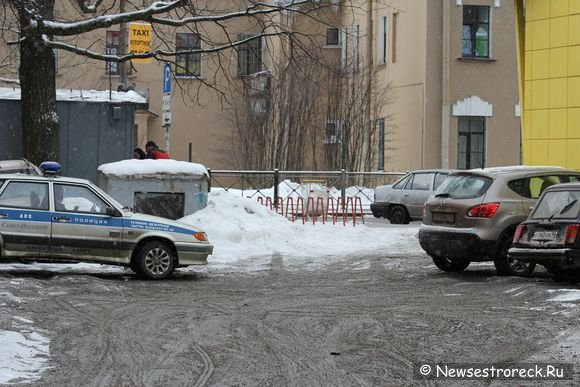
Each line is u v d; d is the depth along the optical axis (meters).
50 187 15.93
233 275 17.50
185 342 10.68
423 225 17.41
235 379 8.87
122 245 16.14
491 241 16.33
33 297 13.73
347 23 42.59
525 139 24.48
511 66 40.28
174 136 46.59
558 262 14.66
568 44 23.20
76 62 42.91
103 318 12.18
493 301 13.89
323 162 42.91
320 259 20.30
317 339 10.94
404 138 41.03
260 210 23.75
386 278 17.11
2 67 30.06
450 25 39.50
